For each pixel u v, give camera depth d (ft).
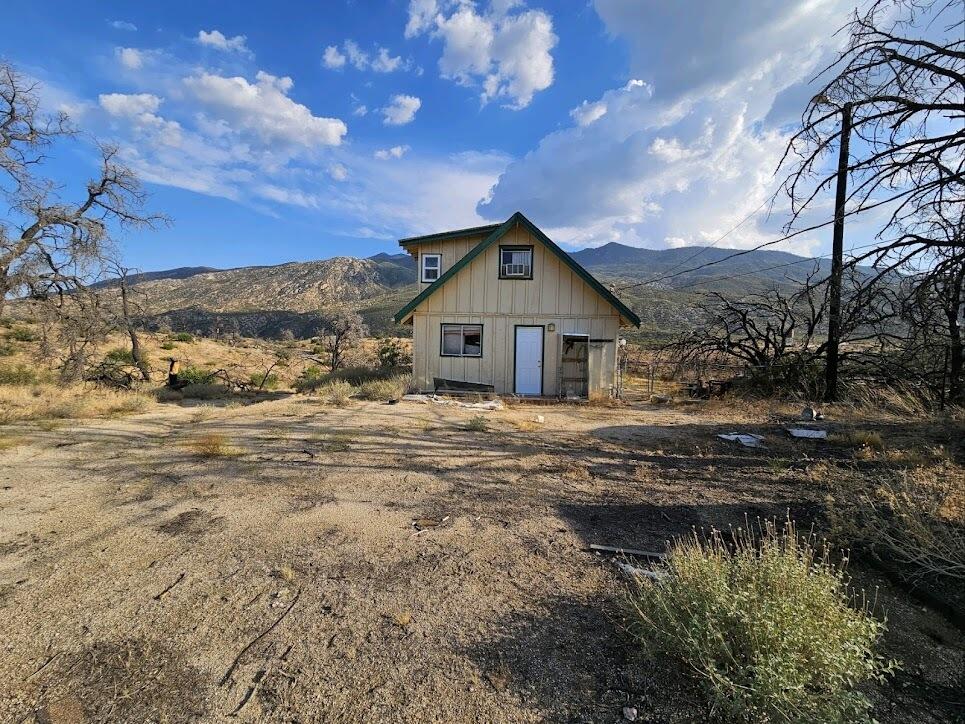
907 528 12.62
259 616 9.69
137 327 75.15
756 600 8.16
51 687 7.72
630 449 24.82
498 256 50.83
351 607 10.02
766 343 58.95
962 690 7.85
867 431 26.58
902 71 17.22
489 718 7.09
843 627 7.87
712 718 7.01
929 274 16.57
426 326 51.49
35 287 60.90
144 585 10.87
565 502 16.66
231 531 13.88
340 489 17.81
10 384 53.26
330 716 7.11
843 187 34.91
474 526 14.48
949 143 15.33
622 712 7.18
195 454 22.63
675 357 68.39
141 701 7.41
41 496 16.80
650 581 9.92
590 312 50.08
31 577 11.21
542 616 9.73
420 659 8.41
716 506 16.17
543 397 48.55
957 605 10.08
